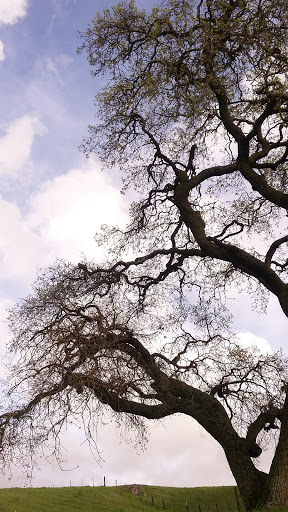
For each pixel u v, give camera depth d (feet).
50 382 44.75
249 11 52.75
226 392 58.23
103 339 48.19
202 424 53.06
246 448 50.78
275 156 67.00
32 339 49.19
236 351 59.36
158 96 58.08
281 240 60.39
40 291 51.98
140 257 61.82
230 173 64.03
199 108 56.18
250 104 61.05
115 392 47.44
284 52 53.98
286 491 45.91
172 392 53.98
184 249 62.75
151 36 55.31
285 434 48.11
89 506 125.08
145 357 54.29
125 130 63.87
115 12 57.62
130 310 57.82
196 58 53.62
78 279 57.06
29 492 133.69
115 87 60.34
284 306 54.75
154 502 143.54
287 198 55.98
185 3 54.13
